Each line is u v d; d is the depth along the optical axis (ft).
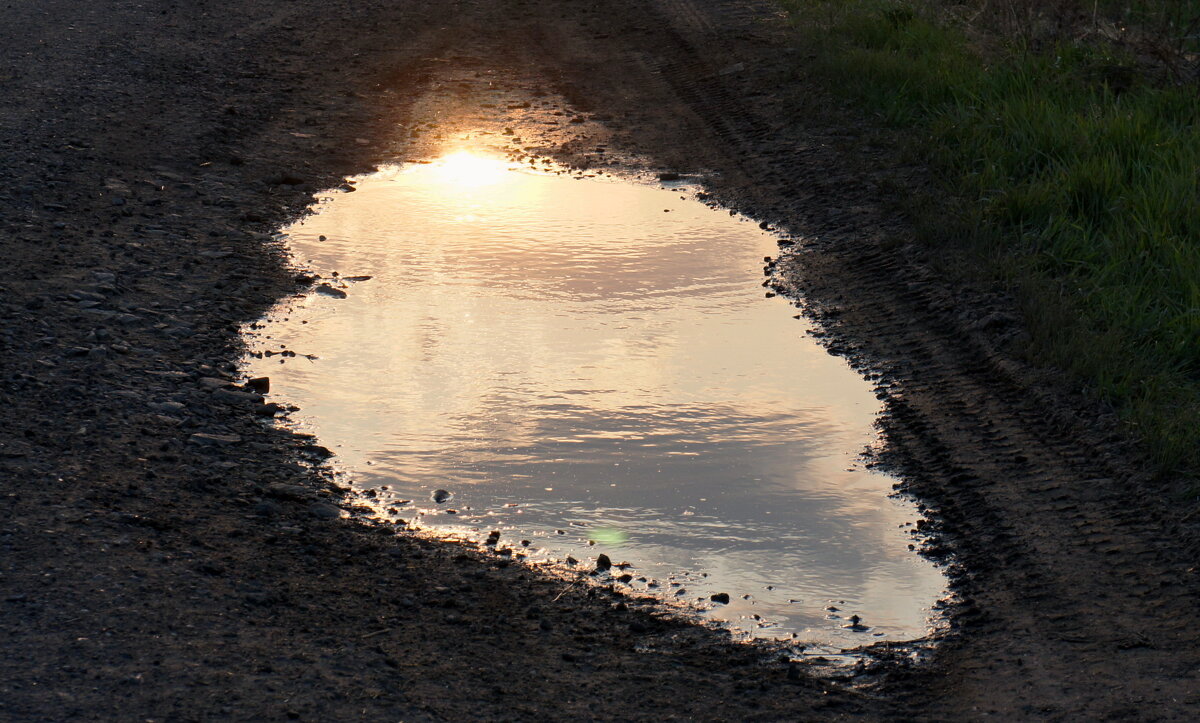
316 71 145.59
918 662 47.93
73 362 68.33
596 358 75.51
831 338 78.74
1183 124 105.70
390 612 48.93
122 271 82.89
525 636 48.29
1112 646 47.85
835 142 117.19
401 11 179.01
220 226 95.09
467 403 69.21
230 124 121.29
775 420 68.08
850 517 58.54
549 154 118.73
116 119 118.62
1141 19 146.00
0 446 57.72
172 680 42.06
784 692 45.55
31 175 99.60
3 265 80.84
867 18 153.17
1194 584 51.57
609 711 43.34
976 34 144.97
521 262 91.40
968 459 63.26
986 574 53.72
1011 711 44.19
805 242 95.61
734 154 118.01
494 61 153.17
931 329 78.64
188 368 70.64
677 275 89.40
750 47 154.10
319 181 108.99
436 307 82.69
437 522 57.36
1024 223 91.71
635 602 51.75
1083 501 58.59
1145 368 69.62
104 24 158.51
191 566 50.01
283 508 56.80
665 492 60.64
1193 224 84.48
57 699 40.42
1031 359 72.13
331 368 72.95
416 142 121.39
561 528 57.36
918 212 96.32
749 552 55.72
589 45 160.76
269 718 40.55
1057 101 116.57
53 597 46.29
